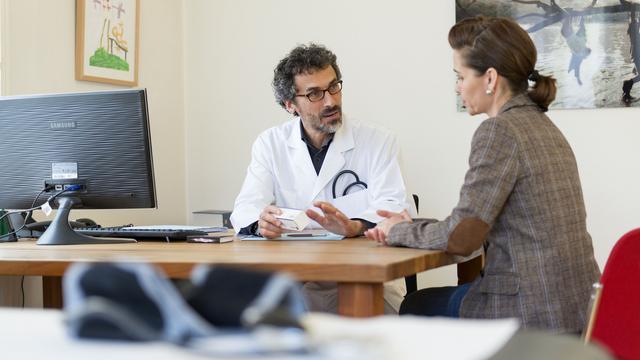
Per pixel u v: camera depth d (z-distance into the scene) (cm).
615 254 144
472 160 166
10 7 301
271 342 47
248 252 169
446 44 358
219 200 400
